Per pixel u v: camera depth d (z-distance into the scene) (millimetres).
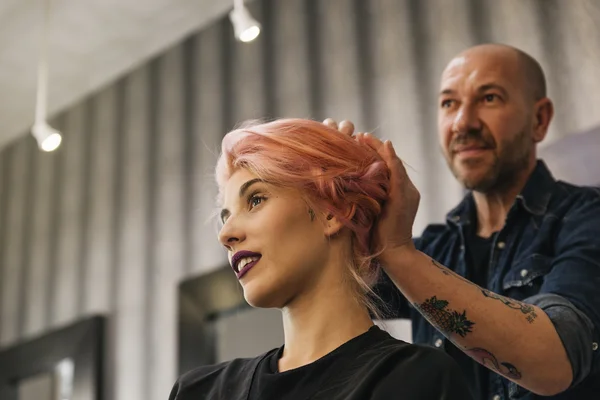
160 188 3736
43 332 3994
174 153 3738
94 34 3920
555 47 2566
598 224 1528
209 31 3781
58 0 3703
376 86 3031
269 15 3537
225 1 3709
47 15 3791
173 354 3404
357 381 1052
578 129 2438
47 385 3912
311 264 1183
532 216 1667
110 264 3828
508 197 1771
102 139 4113
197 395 1194
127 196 3877
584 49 2498
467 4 2844
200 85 3736
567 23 2562
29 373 3949
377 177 1247
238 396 1134
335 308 1176
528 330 1300
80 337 3738
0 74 4156
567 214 1618
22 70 4133
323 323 1166
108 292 3783
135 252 3732
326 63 3240
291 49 3398
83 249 3996
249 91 3504
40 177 4375
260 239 1178
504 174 1772
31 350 3971
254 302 1173
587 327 1356
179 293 3406
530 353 1292
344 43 3205
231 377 1184
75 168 4199
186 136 3713
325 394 1061
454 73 1874
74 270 4000
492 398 1533
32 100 4352
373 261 1279
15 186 4496
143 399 3443
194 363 3258
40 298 4125
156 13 3791
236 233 1190
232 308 3225
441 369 1050
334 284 1189
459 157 1800
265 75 3465
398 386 1028
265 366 1163
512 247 1656
